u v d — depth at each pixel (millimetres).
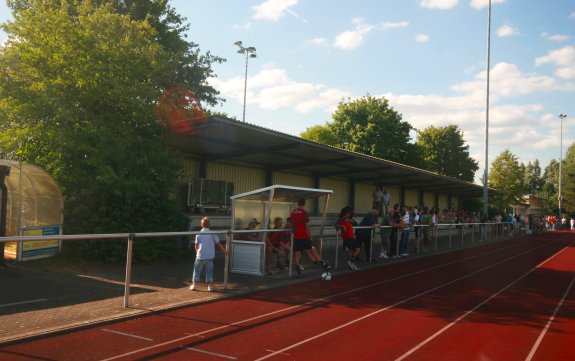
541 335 6715
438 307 8383
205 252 8898
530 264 16125
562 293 10258
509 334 6719
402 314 7738
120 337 5984
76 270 10711
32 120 11719
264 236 11008
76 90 11852
